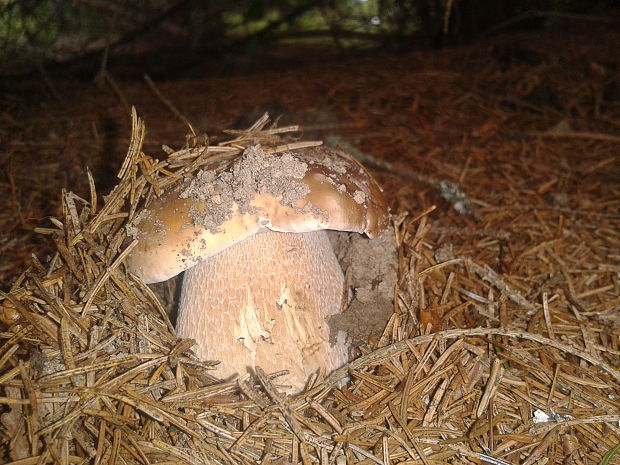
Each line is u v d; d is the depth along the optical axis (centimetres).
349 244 21
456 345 18
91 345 16
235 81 52
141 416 15
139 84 52
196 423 15
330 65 56
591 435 16
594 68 44
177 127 40
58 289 17
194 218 15
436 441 16
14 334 16
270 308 16
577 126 39
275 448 15
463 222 29
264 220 15
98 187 29
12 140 37
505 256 25
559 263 25
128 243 17
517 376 18
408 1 72
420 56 54
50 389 15
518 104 43
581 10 59
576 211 29
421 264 23
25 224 27
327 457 15
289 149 18
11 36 55
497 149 37
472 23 65
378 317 18
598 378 18
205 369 17
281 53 79
